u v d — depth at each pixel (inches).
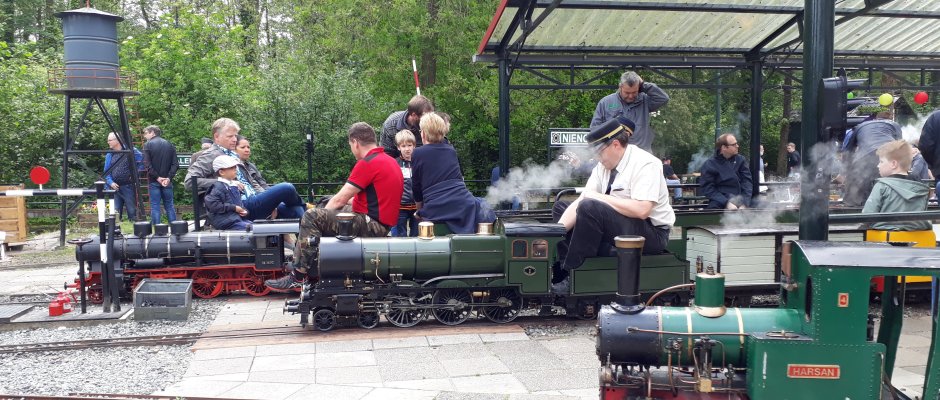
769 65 452.8
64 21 497.7
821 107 183.5
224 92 806.5
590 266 254.2
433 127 284.4
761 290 270.7
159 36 815.1
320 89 738.8
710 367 144.9
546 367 216.4
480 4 794.8
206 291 338.6
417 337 249.6
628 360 149.9
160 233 333.7
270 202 372.2
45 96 768.3
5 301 336.5
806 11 190.1
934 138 273.7
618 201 236.4
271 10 1160.8
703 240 277.6
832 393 135.7
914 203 268.7
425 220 281.9
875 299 286.0
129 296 330.3
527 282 257.0
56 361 231.0
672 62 450.3
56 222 710.5
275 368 217.5
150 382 206.4
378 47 788.6
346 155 738.2
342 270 252.1
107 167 548.1
